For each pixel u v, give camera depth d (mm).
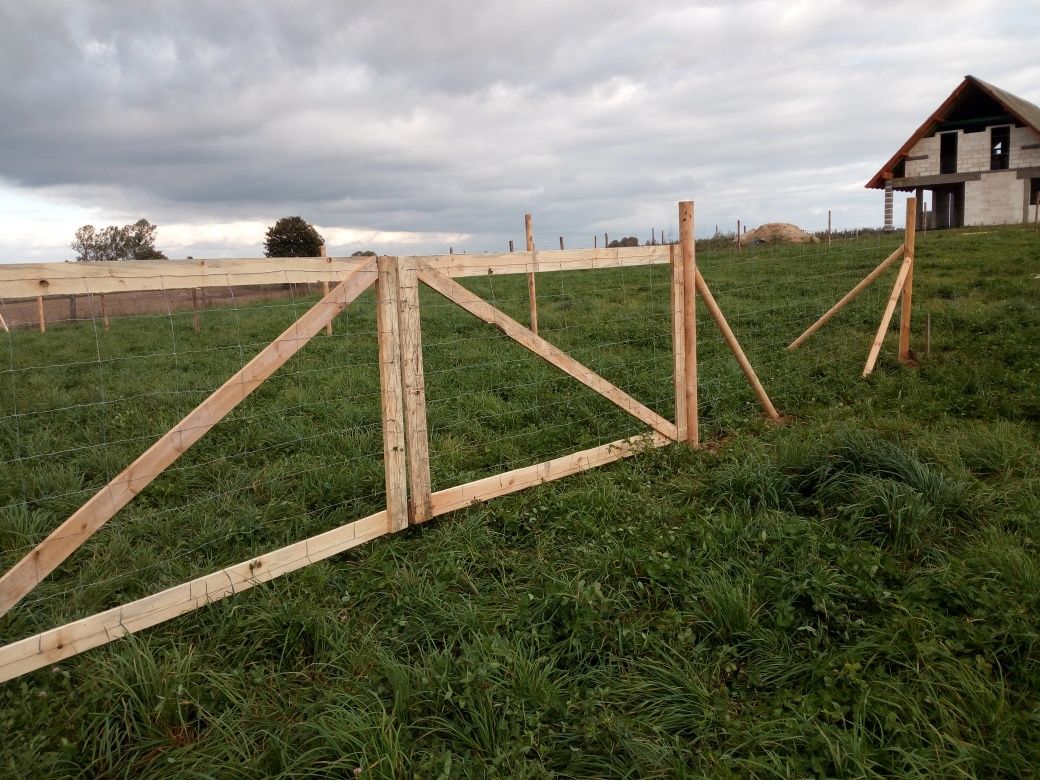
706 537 4121
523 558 4258
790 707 2820
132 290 3359
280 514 4992
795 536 4035
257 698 3096
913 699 2814
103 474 5891
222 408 3701
